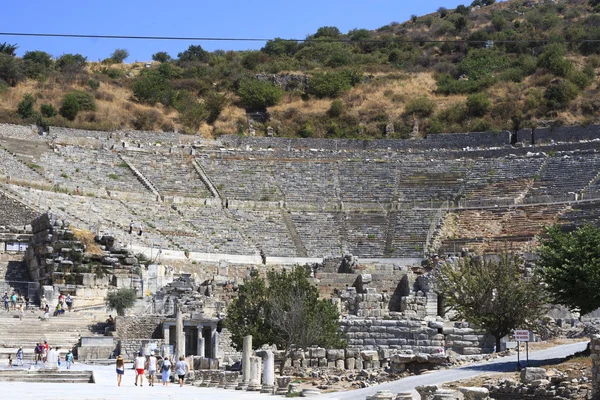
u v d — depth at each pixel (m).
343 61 173.38
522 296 51.00
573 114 139.62
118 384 42.66
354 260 77.81
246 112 150.88
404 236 100.62
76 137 123.44
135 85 149.50
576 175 108.31
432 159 123.56
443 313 66.25
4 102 135.75
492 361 44.69
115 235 89.50
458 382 38.28
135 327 62.34
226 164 121.06
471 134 131.62
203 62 179.38
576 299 45.00
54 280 72.31
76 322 64.38
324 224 105.50
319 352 52.47
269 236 100.94
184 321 61.56
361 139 134.88
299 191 115.25
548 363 41.00
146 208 102.62
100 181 108.25
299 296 54.97
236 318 55.97
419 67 169.00
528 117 139.75
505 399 35.44
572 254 45.50
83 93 141.88
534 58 163.12
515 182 111.06
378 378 44.00
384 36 189.75
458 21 196.00
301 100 155.00
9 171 102.12
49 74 151.50
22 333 61.16
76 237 76.19
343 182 117.75
